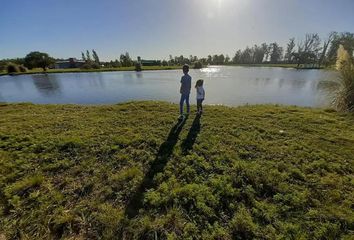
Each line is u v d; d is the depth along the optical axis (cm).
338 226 265
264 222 272
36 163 411
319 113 800
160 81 2869
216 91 1798
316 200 308
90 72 5772
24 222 275
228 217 281
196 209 290
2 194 326
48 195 322
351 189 333
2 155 440
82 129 596
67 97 1762
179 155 435
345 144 496
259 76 3500
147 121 670
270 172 371
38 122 677
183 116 726
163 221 272
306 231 258
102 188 337
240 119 693
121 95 1756
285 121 677
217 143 492
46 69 6875
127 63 8081
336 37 3225
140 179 357
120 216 278
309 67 6562
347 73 862
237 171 376
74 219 278
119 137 523
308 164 403
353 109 819
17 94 2044
